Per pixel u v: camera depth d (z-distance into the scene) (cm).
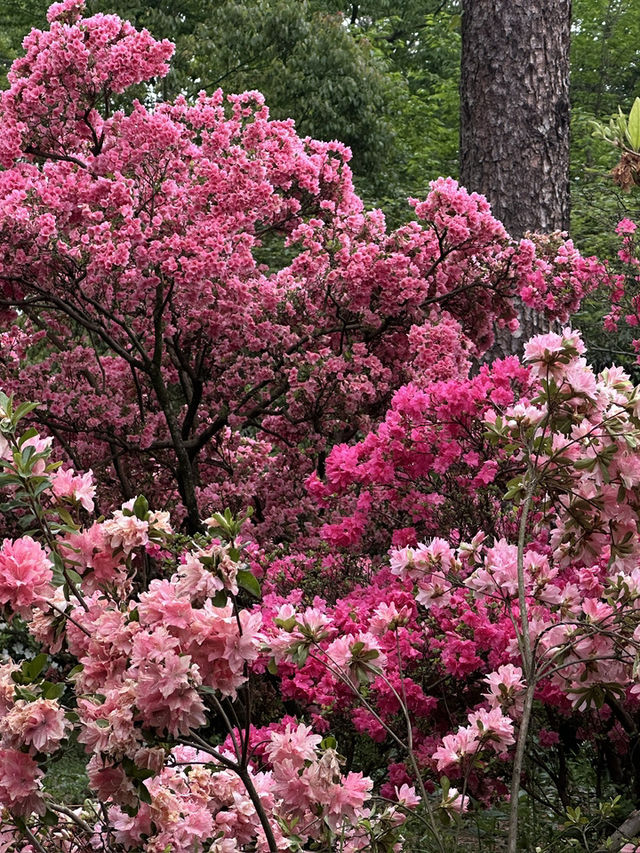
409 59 2122
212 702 223
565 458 257
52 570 205
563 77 701
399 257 559
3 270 551
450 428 401
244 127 618
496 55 694
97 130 616
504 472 396
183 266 544
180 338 624
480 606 325
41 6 1781
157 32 1609
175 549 432
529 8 691
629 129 259
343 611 341
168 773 240
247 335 581
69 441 661
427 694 348
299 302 594
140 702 189
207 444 680
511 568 262
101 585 218
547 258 606
